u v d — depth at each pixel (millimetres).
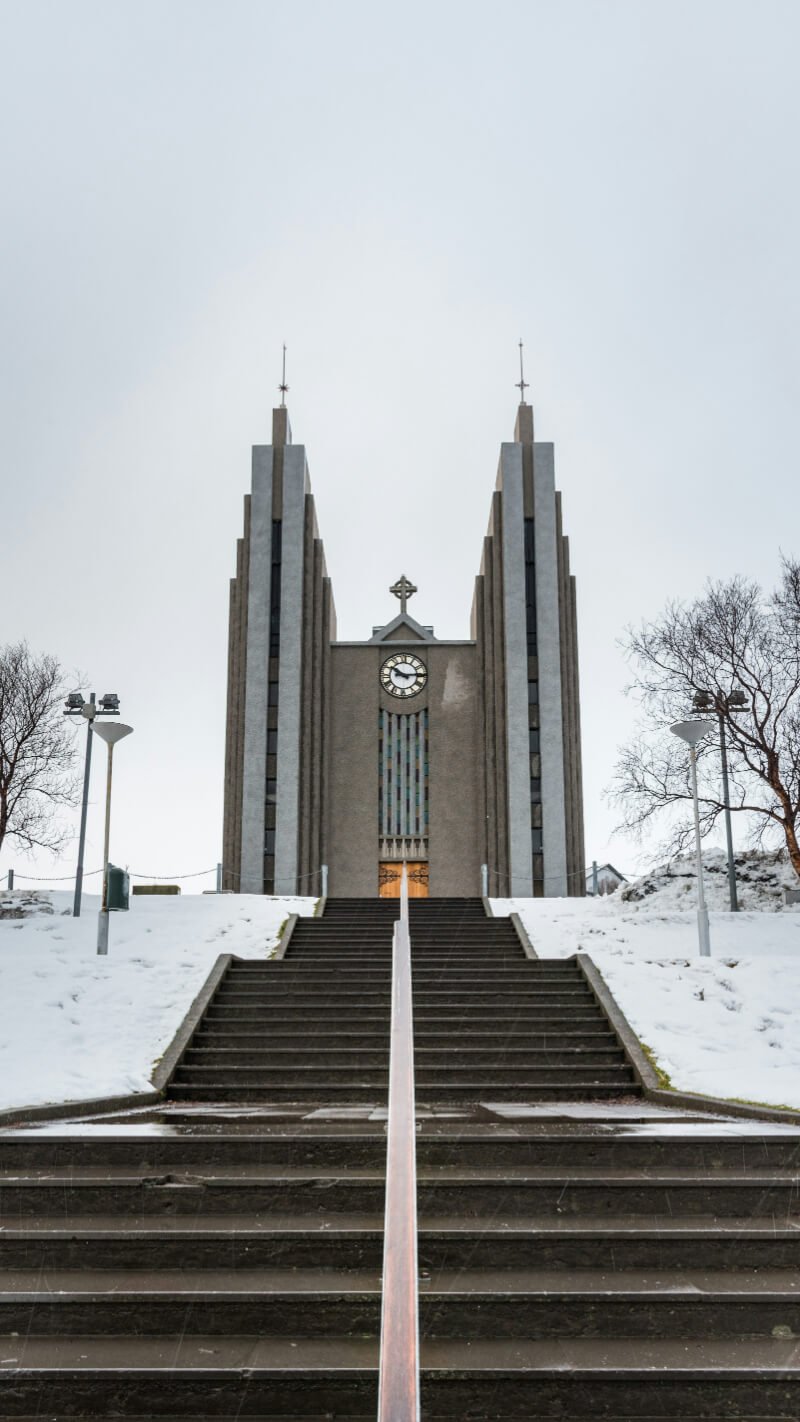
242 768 40094
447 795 41812
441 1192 5914
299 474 42938
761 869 23734
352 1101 10086
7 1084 9062
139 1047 11258
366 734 42531
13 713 29891
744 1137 6477
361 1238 5375
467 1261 5391
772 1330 4898
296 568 41688
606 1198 5898
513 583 41594
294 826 39031
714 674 23297
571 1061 11242
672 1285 5078
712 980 13445
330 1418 4367
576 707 41625
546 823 39438
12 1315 4922
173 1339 4844
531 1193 5910
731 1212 5859
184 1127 7418
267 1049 11328
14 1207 5906
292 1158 6531
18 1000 12617
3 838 29609
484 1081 10719
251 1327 4887
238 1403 4402
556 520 43062
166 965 14828
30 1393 4438
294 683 40344
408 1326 2887
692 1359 4590
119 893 19656
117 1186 5918
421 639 43906
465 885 40906
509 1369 4469
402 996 5047
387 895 40875
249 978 14586
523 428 44375
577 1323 4902
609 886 39125
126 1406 4414
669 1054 10906
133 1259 5387
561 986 13898
